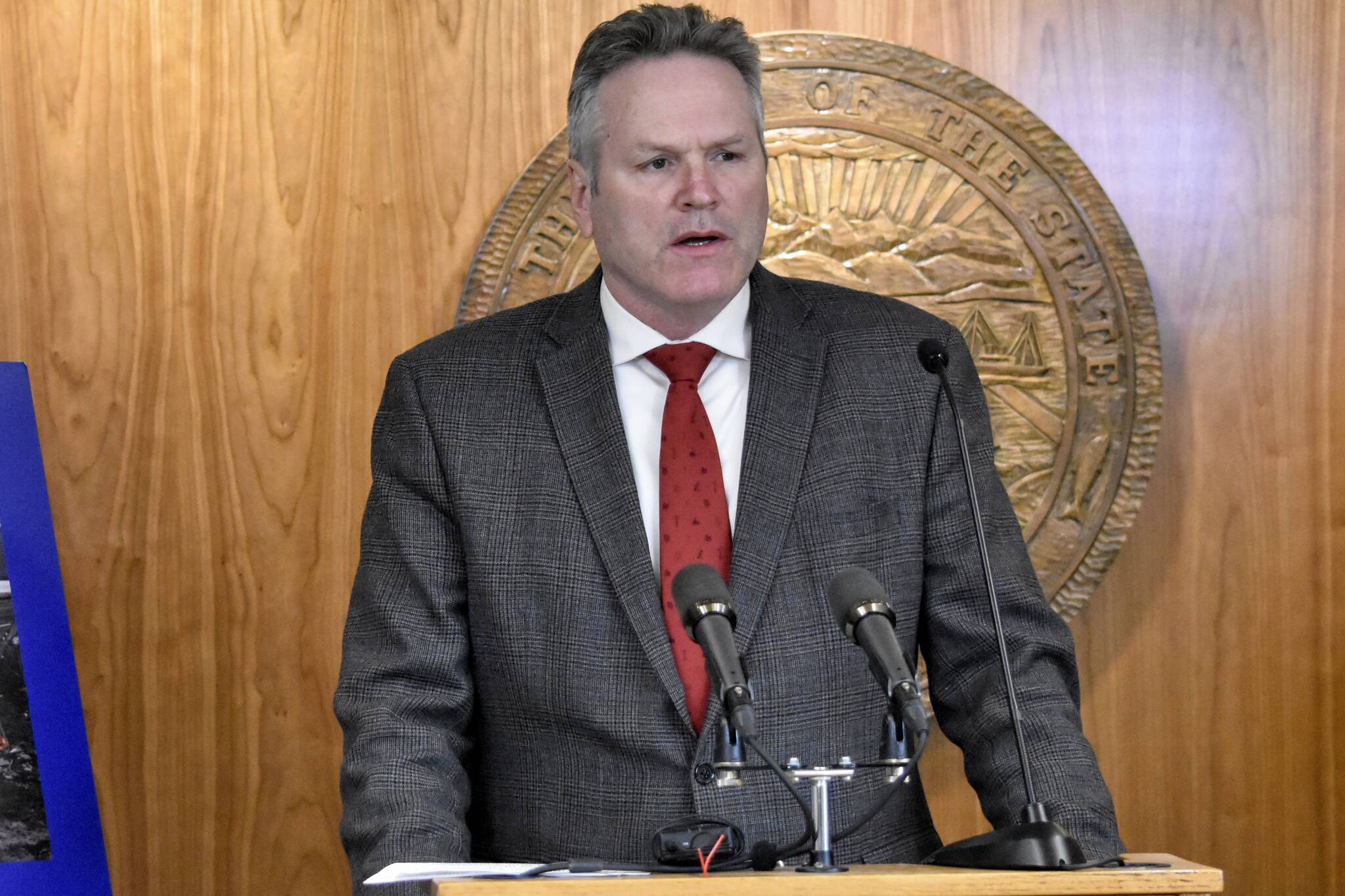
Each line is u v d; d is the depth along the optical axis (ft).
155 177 36.96
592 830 24.23
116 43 37.06
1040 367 37.04
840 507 25.13
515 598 25.08
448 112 37.52
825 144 37.22
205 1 37.35
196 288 36.88
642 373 26.86
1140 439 36.81
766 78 37.22
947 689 25.07
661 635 24.16
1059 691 23.62
